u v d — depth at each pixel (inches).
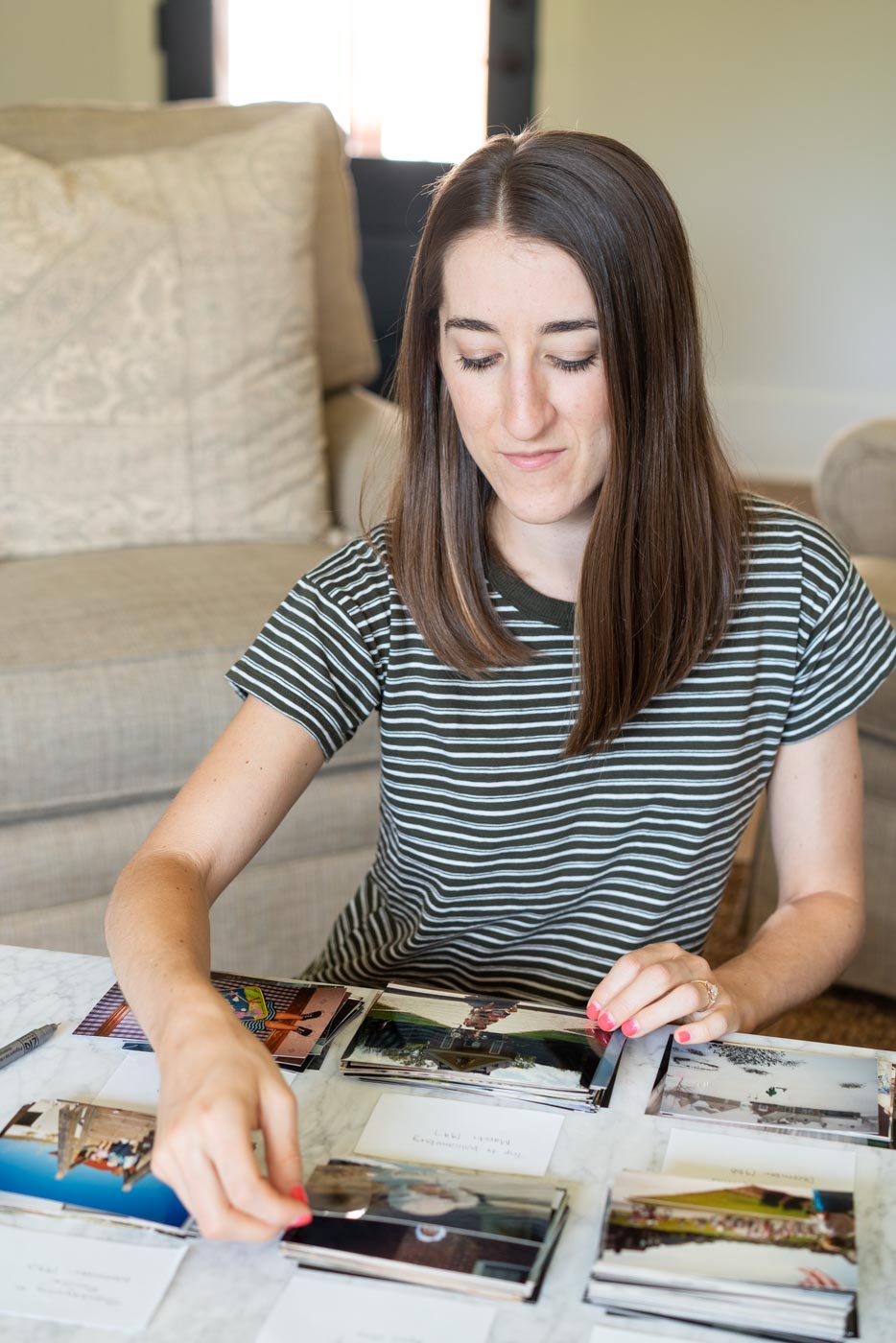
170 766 67.9
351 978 44.5
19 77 192.4
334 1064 34.1
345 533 86.9
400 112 197.2
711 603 40.1
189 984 31.5
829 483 85.7
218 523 81.8
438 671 40.9
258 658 40.3
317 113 93.2
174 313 80.4
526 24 190.5
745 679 41.4
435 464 39.8
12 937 65.5
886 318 190.1
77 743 65.3
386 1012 35.9
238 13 195.3
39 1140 30.5
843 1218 27.7
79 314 78.4
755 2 182.7
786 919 42.1
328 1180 29.0
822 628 42.1
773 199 189.0
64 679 65.4
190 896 35.8
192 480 81.0
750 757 42.3
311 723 40.1
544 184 34.7
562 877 42.1
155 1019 31.0
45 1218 28.2
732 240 191.6
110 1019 35.8
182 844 38.1
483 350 36.4
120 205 80.4
